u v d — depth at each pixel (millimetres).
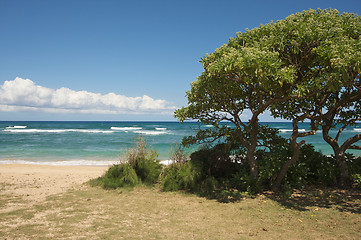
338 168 8734
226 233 4742
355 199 7043
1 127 81750
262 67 6164
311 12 7711
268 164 8250
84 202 7074
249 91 8508
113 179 9266
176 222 5391
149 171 9758
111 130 65438
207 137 9656
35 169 14594
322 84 6863
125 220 5500
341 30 6832
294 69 7047
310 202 6844
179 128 77375
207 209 6391
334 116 9539
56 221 5359
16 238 4332
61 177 11734
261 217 5715
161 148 26422
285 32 7434
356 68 5582
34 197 7664
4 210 6211
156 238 4457
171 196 7824
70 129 70312
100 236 4504
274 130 9883
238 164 9695
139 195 7965
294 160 7750
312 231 4809
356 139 8445
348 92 8195
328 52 6367
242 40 8078
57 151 24781
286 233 4727
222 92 8117
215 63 6668
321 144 32906
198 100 9055
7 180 10797
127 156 10188
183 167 9133
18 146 28641
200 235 4629
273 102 7539
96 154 22859
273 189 8172
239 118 8969
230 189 8398
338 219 5477
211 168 9523
